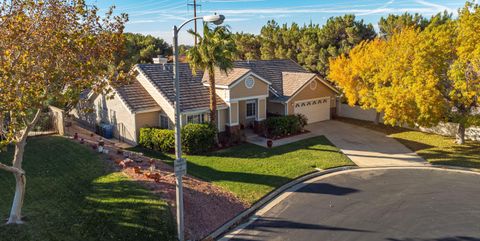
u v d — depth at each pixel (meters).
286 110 28.83
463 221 13.33
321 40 40.25
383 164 20.56
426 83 21.55
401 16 37.25
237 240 12.30
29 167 17.12
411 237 12.24
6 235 10.95
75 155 18.70
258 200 15.48
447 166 19.98
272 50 46.47
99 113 27.45
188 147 21.97
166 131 22.47
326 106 32.78
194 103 24.83
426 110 21.52
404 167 19.98
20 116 10.66
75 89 10.94
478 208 14.41
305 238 12.34
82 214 12.48
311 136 26.94
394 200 15.39
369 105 27.94
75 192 14.27
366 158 21.69
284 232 12.80
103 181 15.21
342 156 21.89
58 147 19.98
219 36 22.16
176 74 10.68
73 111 30.73
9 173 16.39
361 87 28.95
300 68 36.25
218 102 25.56
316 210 14.54
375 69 26.77
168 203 13.38
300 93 29.69
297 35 43.66
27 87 9.82
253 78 26.70
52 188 14.79
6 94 9.46
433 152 22.69
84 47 11.06
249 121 28.92
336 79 30.72
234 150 23.09
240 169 19.16
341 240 12.15
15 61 9.73
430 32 23.08
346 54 37.53
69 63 10.63
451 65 21.33
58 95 10.58
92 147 20.23
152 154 22.17
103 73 11.80
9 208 13.05
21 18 9.90
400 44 24.95
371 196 15.88
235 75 26.17
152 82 24.98
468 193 16.00
